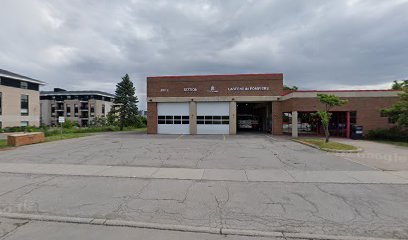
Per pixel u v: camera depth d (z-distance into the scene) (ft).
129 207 17.01
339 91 71.77
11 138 54.03
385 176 24.98
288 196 19.08
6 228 14.02
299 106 73.77
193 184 22.48
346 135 72.59
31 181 23.73
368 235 13.05
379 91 69.87
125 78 153.17
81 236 13.07
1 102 155.74
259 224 14.37
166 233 13.43
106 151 44.01
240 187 21.47
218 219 15.06
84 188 21.38
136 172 27.17
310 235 13.05
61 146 52.70
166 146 51.47
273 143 57.16
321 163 31.96
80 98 262.67
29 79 174.50
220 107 90.99
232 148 47.78
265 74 88.74
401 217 15.17
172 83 92.58
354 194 19.48
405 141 59.82
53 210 16.57
